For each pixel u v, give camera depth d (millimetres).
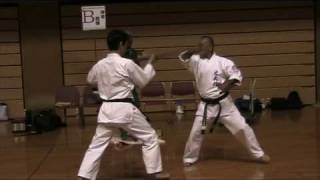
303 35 11570
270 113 10688
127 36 5781
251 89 10703
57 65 11430
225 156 7047
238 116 6445
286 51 11562
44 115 9805
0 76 11414
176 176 6102
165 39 11492
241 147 7562
